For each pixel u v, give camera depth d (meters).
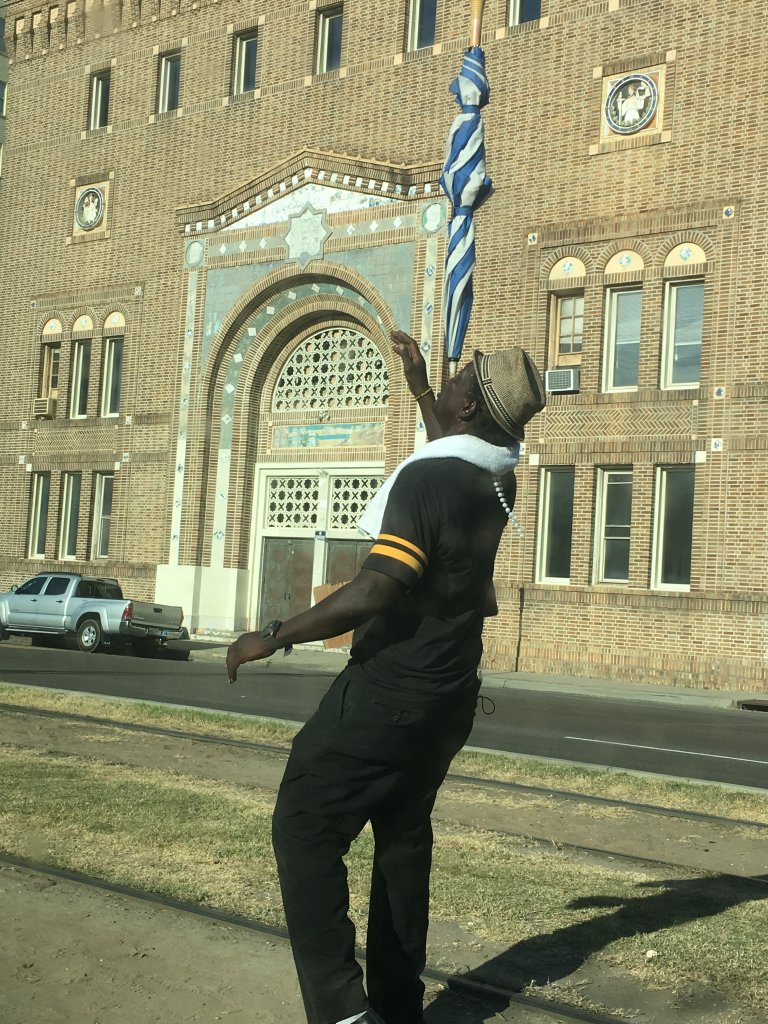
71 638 28.92
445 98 27.73
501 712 16.14
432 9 28.59
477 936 4.90
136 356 32.97
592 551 24.77
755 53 23.30
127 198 33.75
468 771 9.38
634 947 4.77
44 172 35.97
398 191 27.67
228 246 31.05
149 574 31.94
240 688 17.08
